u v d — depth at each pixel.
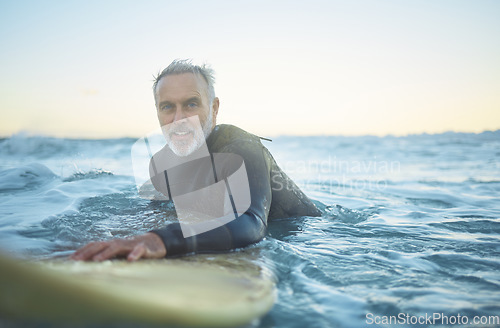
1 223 2.22
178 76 2.39
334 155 11.51
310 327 1.19
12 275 0.80
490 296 1.44
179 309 0.93
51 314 0.84
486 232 2.51
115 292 0.88
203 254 1.60
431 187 5.04
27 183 3.84
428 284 1.55
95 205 2.67
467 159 9.44
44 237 1.94
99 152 9.55
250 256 1.68
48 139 10.66
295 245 2.07
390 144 17.39
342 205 3.59
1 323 0.83
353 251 2.00
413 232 2.47
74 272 1.08
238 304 1.05
